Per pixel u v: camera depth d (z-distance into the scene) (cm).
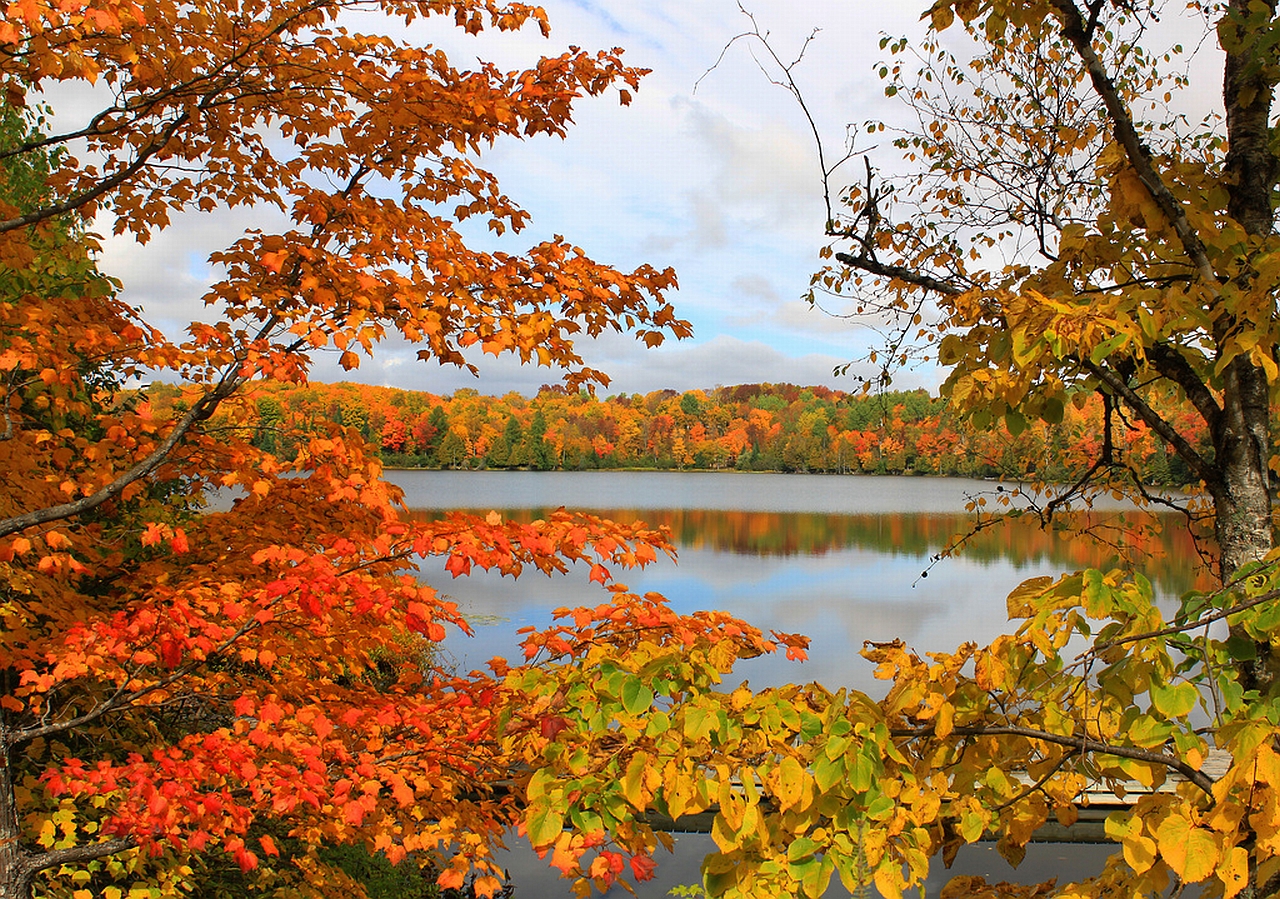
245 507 394
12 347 310
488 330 307
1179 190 256
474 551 264
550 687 230
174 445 316
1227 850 165
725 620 274
